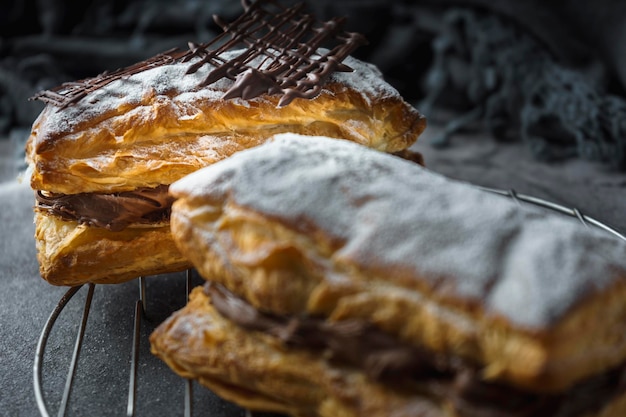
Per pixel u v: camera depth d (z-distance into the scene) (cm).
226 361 30
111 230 36
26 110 62
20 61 65
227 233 30
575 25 59
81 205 36
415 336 27
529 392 27
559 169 53
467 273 27
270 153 31
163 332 31
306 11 63
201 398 33
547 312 26
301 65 38
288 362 29
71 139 35
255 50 39
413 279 27
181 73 37
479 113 61
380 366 27
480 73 60
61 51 66
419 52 68
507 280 27
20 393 33
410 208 29
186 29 68
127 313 38
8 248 44
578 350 26
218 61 38
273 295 29
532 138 56
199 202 31
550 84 56
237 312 30
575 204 48
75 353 33
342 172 30
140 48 65
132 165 35
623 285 28
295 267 29
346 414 28
